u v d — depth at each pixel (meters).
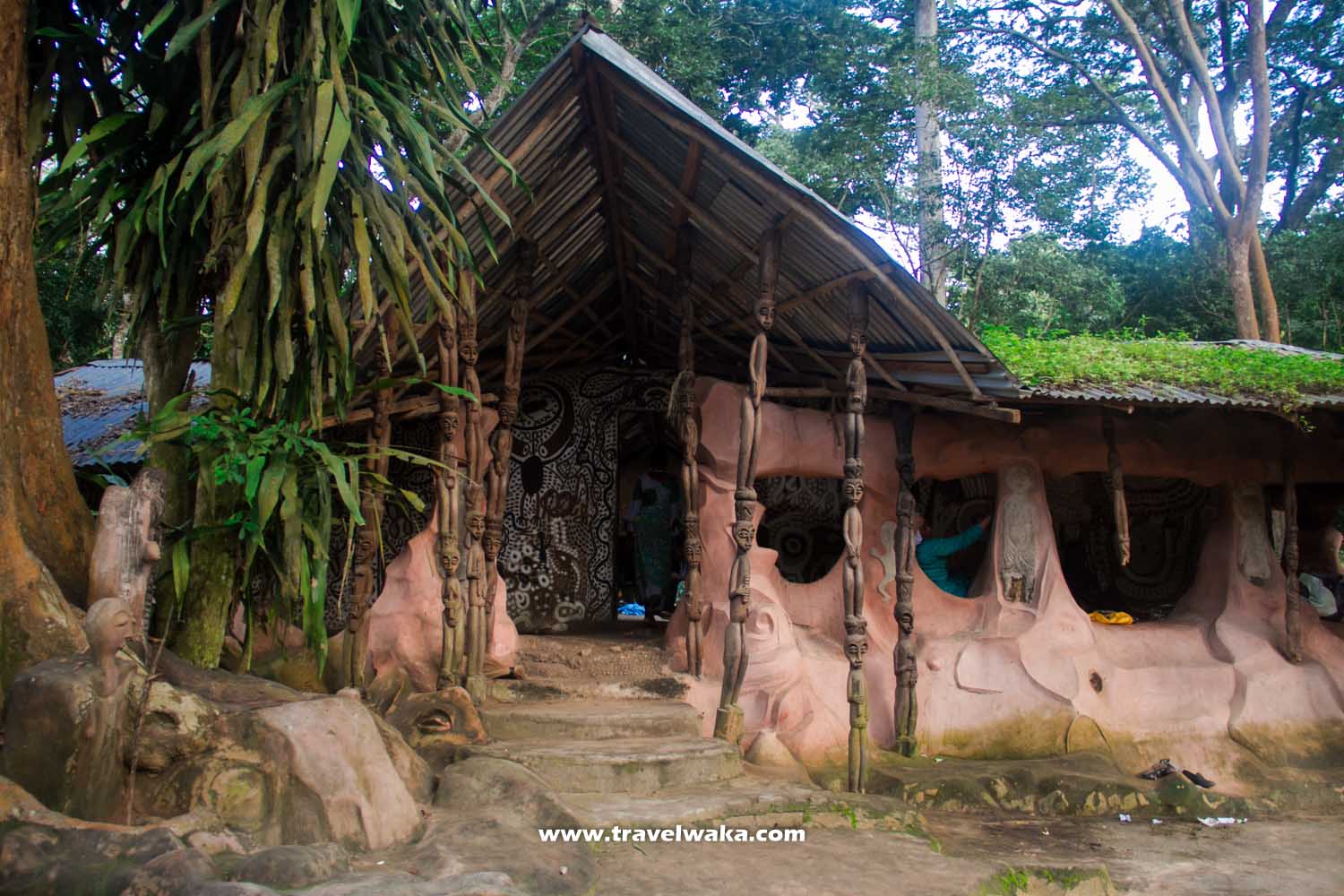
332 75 4.66
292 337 5.14
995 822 6.70
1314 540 10.34
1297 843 6.54
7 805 3.53
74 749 3.80
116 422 9.62
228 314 4.42
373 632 7.25
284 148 4.64
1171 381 7.90
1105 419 8.01
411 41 5.51
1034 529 8.24
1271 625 8.66
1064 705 7.72
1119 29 18.20
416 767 5.33
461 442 7.46
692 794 5.84
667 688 7.28
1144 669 8.20
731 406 8.03
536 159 6.63
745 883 4.70
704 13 16.94
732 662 6.82
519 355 7.50
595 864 4.75
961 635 8.09
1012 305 15.78
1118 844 6.38
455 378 6.89
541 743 6.32
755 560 7.88
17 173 4.58
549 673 7.65
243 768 4.24
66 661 4.02
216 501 5.11
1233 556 8.85
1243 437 8.85
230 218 4.92
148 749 4.14
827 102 17.59
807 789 6.07
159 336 5.47
